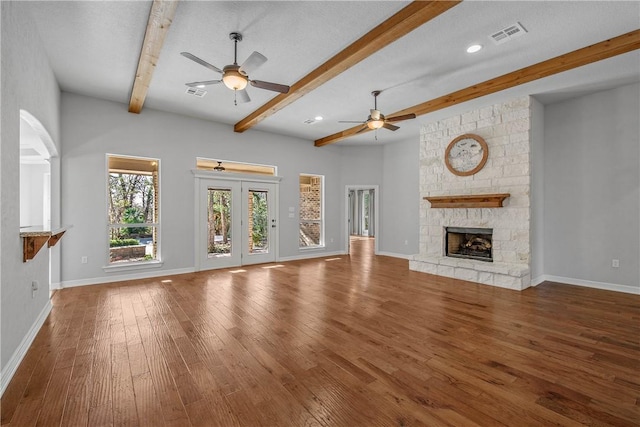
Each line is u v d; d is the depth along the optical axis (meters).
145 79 3.76
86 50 3.31
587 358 2.38
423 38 3.07
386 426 1.64
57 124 4.13
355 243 10.66
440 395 1.91
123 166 5.17
